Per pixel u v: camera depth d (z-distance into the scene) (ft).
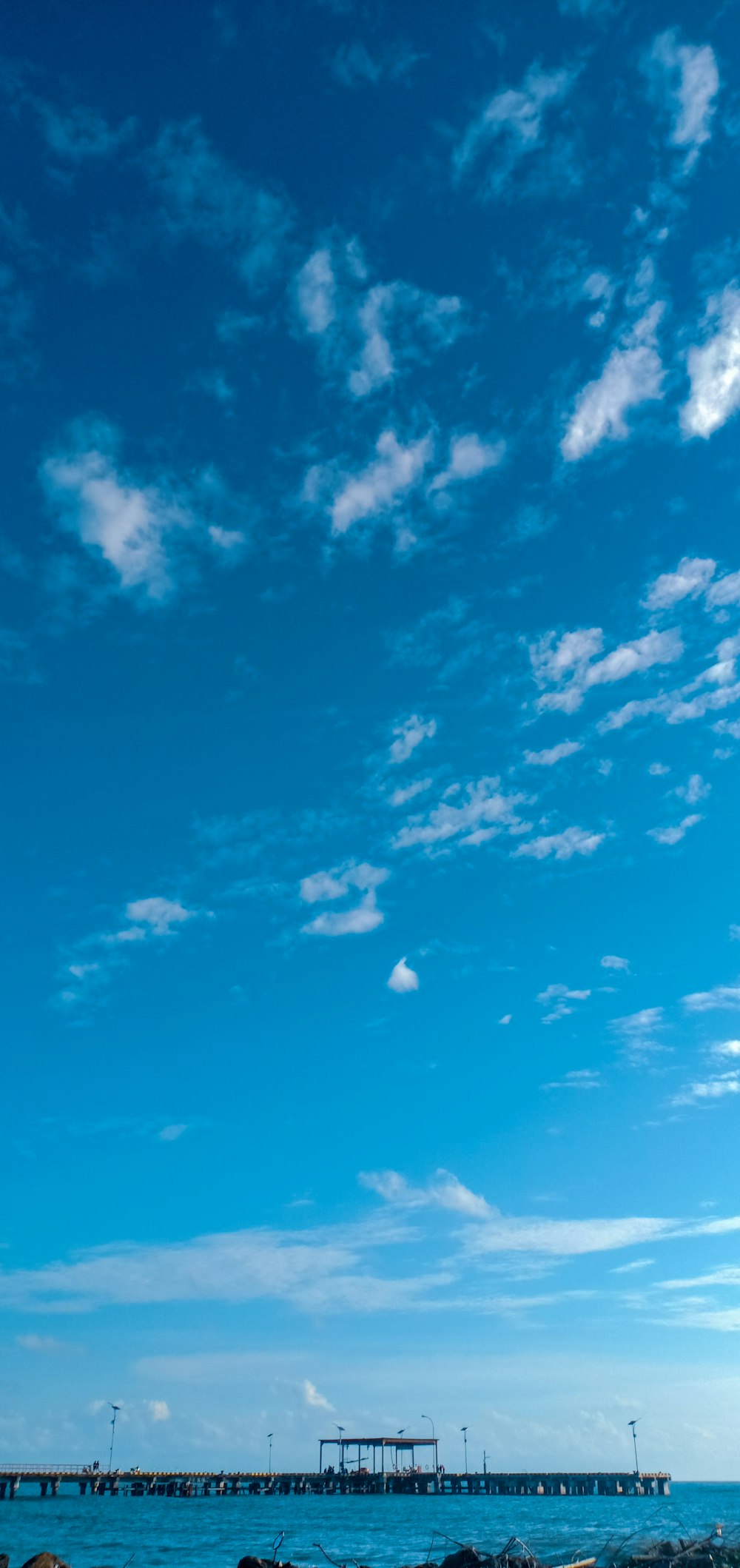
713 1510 453.99
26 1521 401.70
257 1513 480.64
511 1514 454.81
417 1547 273.75
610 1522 366.84
